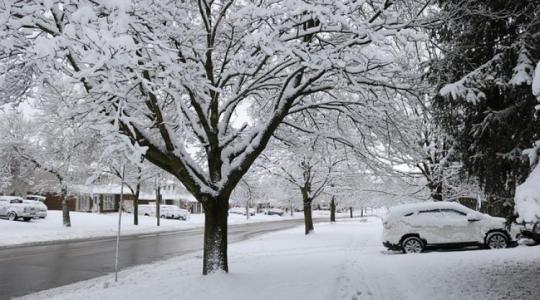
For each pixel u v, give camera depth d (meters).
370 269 10.87
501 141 7.61
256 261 12.76
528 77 6.45
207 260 9.45
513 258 11.42
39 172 32.34
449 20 8.37
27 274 12.23
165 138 8.81
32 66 7.10
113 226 33.22
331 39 9.53
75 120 7.23
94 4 5.88
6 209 32.06
